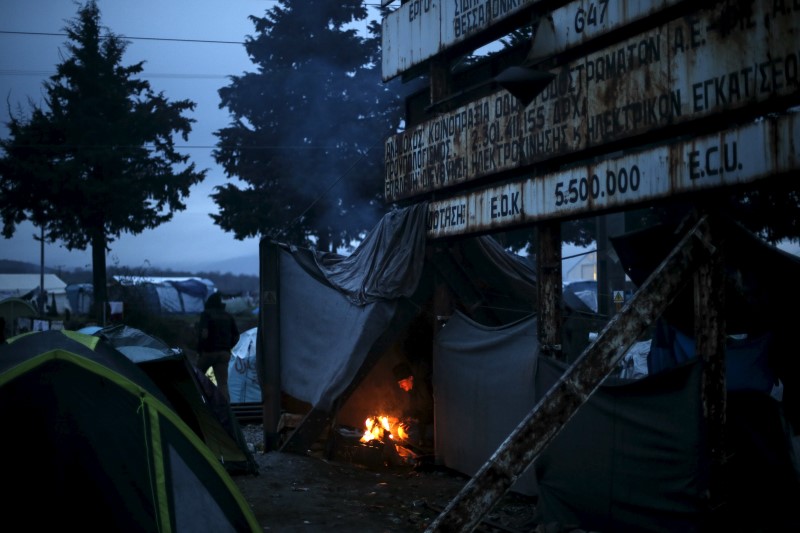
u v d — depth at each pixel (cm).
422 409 1111
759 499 583
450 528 451
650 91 623
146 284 3344
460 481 907
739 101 544
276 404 1094
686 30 589
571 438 673
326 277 1086
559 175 732
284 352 1116
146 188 3700
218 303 1152
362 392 1158
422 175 988
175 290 4819
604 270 1282
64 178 3503
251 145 3384
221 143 3412
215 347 1135
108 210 3591
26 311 2853
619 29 655
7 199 3566
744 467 590
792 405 630
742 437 595
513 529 676
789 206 1162
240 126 3425
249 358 1592
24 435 466
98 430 478
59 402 476
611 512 629
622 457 623
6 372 475
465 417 919
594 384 494
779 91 513
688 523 569
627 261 698
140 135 3731
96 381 493
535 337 805
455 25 900
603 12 672
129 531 463
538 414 474
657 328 681
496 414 852
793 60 504
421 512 743
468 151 885
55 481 461
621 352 511
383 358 1166
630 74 645
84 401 482
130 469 476
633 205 644
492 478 459
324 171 3228
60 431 469
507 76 602
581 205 702
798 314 609
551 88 745
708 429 564
